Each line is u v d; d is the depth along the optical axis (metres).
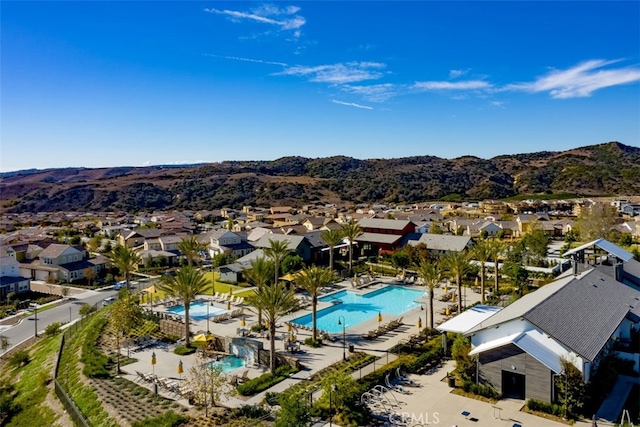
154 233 129.12
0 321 70.06
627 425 26.73
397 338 46.16
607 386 30.72
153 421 29.92
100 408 33.56
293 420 26.23
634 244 101.00
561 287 38.62
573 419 27.75
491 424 27.47
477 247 64.62
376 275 78.25
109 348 46.72
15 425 36.56
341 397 28.94
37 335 62.44
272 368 37.19
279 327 50.50
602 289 41.53
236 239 113.75
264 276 53.66
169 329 50.47
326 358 40.91
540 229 110.81
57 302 78.62
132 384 37.16
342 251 99.94
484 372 31.89
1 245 111.31
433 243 91.25
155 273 95.44
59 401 37.84
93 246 119.94
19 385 45.47
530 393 29.94
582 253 50.75
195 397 32.50
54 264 94.38
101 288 86.44
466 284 69.19
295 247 86.25
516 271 62.34
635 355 34.19
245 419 30.11
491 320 35.16
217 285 74.12
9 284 85.56
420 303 60.97
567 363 28.28
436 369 36.62
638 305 40.94
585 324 33.00
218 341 44.25
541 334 30.81
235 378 36.06
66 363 45.50
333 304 60.44
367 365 37.78
